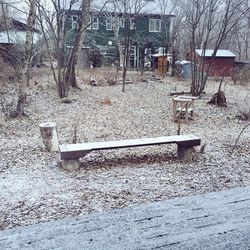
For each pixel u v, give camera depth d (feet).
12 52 40.40
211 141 23.52
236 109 38.63
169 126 29.09
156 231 10.90
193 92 48.08
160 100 43.93
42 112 33.60
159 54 95.61
